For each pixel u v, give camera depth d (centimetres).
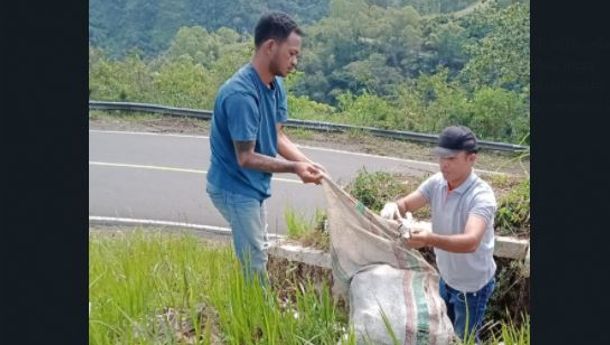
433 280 537
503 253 635
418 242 525
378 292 520
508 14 2103
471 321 562
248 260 570
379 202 718
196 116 1800
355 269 542
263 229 596
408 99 2030
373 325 505
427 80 2100
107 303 555
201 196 1243
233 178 573
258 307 529
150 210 1168
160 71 2352
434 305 516
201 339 536
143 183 1308
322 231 689
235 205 575
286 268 680
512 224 655
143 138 1616
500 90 1853
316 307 550
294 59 560
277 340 512
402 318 506
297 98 2114
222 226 1093
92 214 1142
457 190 534
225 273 613
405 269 537
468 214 530
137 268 619
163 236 838
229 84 557
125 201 1209
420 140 1605
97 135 1631
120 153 1495
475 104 1848
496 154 1438
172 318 563
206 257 705
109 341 511
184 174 1366
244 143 552
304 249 672
